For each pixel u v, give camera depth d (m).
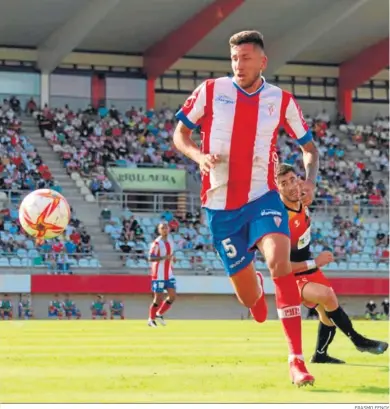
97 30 97.69
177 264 84.44
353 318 84.56
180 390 17.19
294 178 23.58
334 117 112.94
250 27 99.06
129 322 54.28
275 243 17.92
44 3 88.94
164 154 100.25
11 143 93.50
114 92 104.62
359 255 89.81
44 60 99.75
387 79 114.81
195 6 91.69
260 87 18.72
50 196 30.64
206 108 18.81
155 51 102.88
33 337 35.81
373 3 93.25
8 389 17.39
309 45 105.75
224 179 18.81
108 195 91.19
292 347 17.48
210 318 83.94
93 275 80.06
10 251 80.12
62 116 99.94
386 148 109.50
